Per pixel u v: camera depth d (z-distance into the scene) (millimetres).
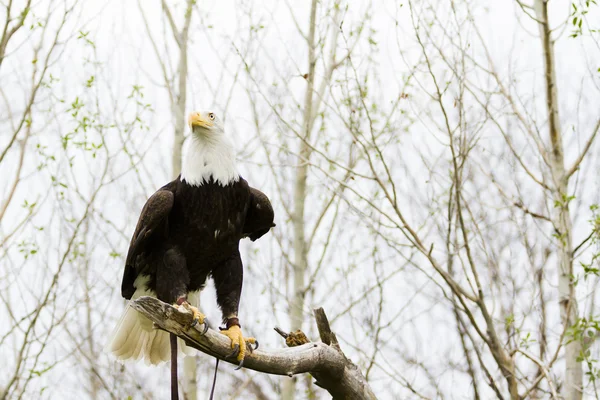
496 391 14367
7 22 14273
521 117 15586
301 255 17453
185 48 17859
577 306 14562
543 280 16141
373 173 14609
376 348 15312
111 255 15711
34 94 14773
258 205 10914
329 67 17406
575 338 13070
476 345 14703
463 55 14953
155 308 8406
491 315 14781
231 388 19141
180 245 10438
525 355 14164
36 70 15203
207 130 10359
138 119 16516
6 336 14203
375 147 14375
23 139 15266
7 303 15070
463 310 14742
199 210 10320
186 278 10398
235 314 10555
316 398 18062
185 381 16859
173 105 17688
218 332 8961
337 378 9516
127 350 10812
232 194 10422
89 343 16250
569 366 14477
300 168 17781
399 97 16094
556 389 14672
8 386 13961
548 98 15555
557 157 15445
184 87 17797
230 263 10711
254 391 19188
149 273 10734
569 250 14820
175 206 10406
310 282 17016
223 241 10492
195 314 8688
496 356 14414
